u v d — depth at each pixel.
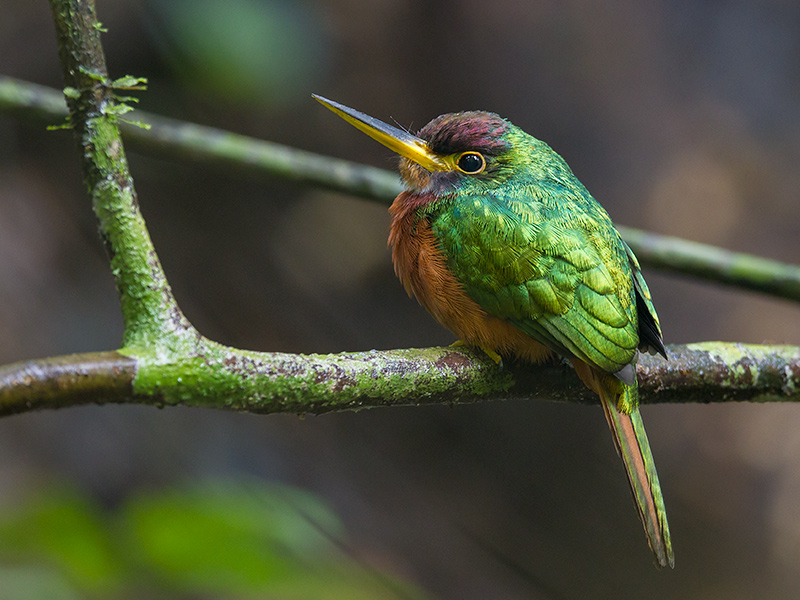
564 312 4.83
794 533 12.18
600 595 12.15
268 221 12.27
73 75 3.47
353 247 12.36
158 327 3.40
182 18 8.75
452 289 5.06
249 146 6.38
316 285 12.30
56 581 4.54
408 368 4.15
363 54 11.44
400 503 12.29
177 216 12.05
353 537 11.38
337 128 11.41
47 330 10.56
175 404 3.40
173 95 10.53
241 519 4.78
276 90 8.95
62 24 3.45
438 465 12.70
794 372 5.04
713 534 12.38
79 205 11.34
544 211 5.11
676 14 12.25
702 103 12.15
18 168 11.20
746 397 5.09
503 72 11.70
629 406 4.82
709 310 12.05
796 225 11.80
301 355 3.76
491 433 12.95
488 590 11.97
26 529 4.73
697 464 12.63
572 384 5.02
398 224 5.58
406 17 11.49
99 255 11.24
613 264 5.07
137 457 10.47
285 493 5.58
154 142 6.30
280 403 3.63
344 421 12.59
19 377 3.03
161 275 3.47
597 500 12.80
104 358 3.25
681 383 4.98
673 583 12.34
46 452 10.09
